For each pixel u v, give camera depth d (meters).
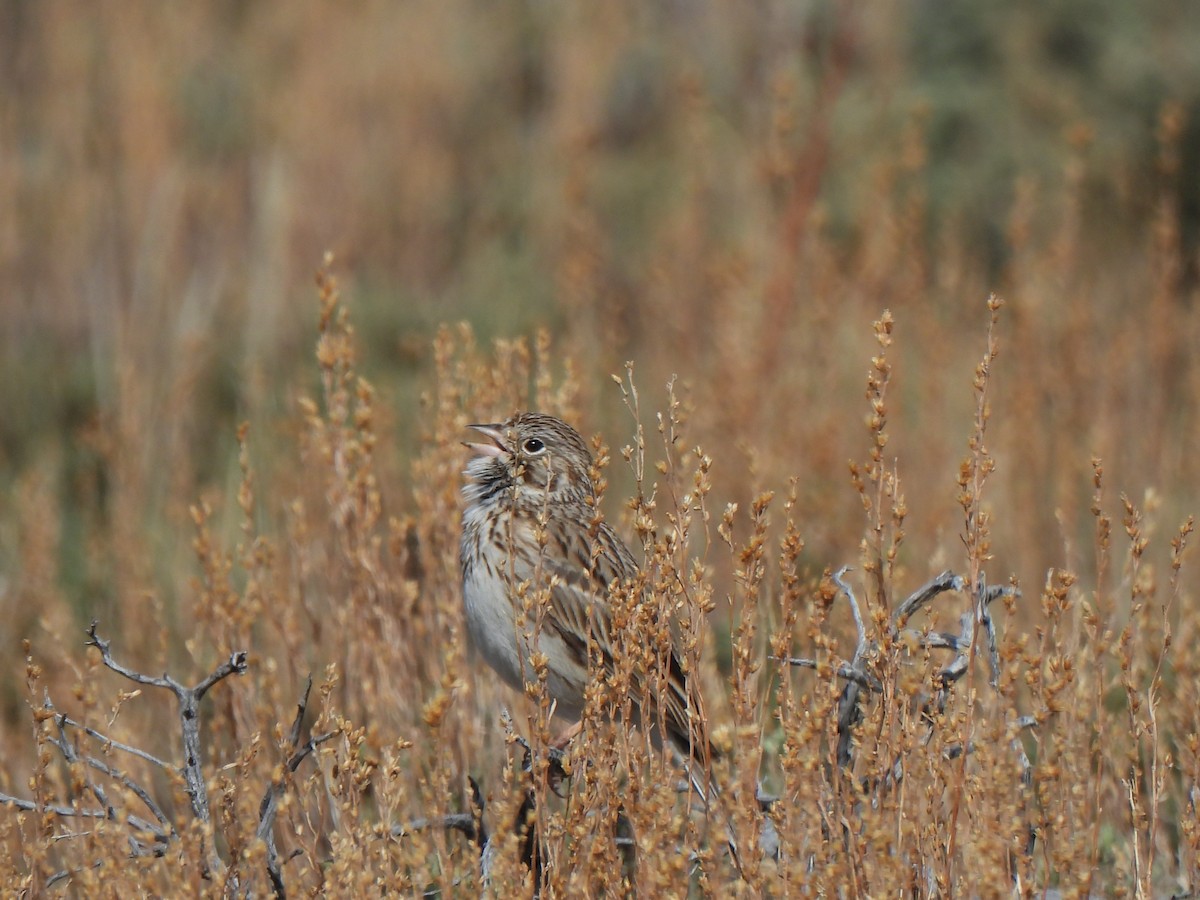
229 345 20.72
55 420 20.02
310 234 24.06
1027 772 9.18
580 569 11.51
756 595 8.93
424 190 25.27
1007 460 15.73
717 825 8.15
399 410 18.45
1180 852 9.71
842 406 17.66
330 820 10.42
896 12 26.97
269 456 16.28
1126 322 19.08
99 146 23.42
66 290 21.81
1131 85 26.31
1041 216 24.78
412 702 11.80
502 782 10.14
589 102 27.42
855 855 8.08
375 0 27.92
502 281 23.34
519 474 11.52
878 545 9.05
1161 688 10.86
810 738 8.21
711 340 19.30
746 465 15.33
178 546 14.93
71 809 9.29
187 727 9.09
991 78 26.61
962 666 9.41
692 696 8.95
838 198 23.72
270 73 26.95
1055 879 9.77
